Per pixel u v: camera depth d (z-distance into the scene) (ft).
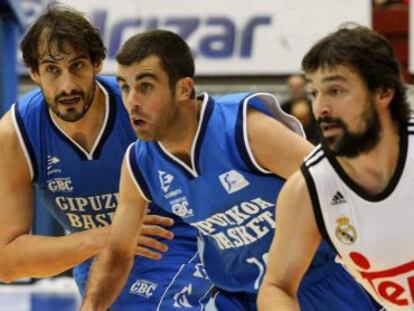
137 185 25.64
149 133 23.73
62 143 27.91
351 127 19.83
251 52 65.51
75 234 27.37
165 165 24.97
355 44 19.56
